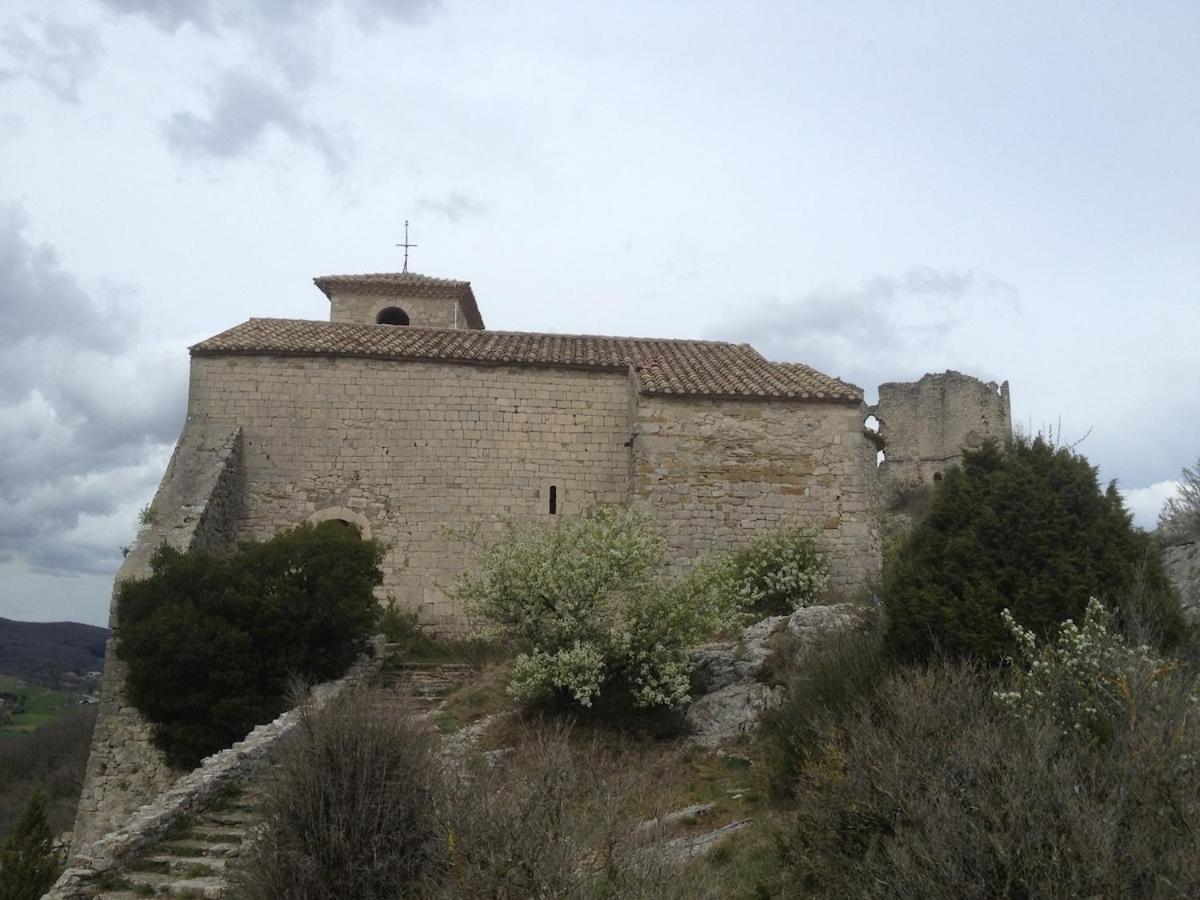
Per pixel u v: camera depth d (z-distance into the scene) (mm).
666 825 10484
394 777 10875
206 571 19312
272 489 24672
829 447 24172
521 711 16719
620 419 25672
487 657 21875
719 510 23594
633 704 16688
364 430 25109
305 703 12875
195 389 25109
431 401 25312
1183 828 7406
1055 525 12086
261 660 18797
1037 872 7270
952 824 7824
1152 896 6977
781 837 10297
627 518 18844
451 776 10789
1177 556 18125
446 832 9047
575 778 9609
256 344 25312
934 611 12094
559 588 17094
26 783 36250
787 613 21219
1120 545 12031
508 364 25578
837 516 23797
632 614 17000
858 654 13266
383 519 24672
